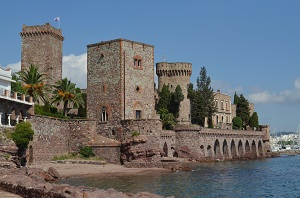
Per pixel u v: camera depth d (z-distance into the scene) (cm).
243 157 14550
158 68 14675
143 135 8175
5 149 6216
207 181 6512
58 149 8225
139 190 5088
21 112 7325
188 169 8169
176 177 6775
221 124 16350
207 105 14575
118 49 9094
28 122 6938
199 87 14725
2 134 6372
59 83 9688
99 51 9412
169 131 11025
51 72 11594
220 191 5500
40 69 11600
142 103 9319
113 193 3247
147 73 9456
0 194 3438
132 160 8012
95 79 9431
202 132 12119
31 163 7206
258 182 6800
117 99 9031
